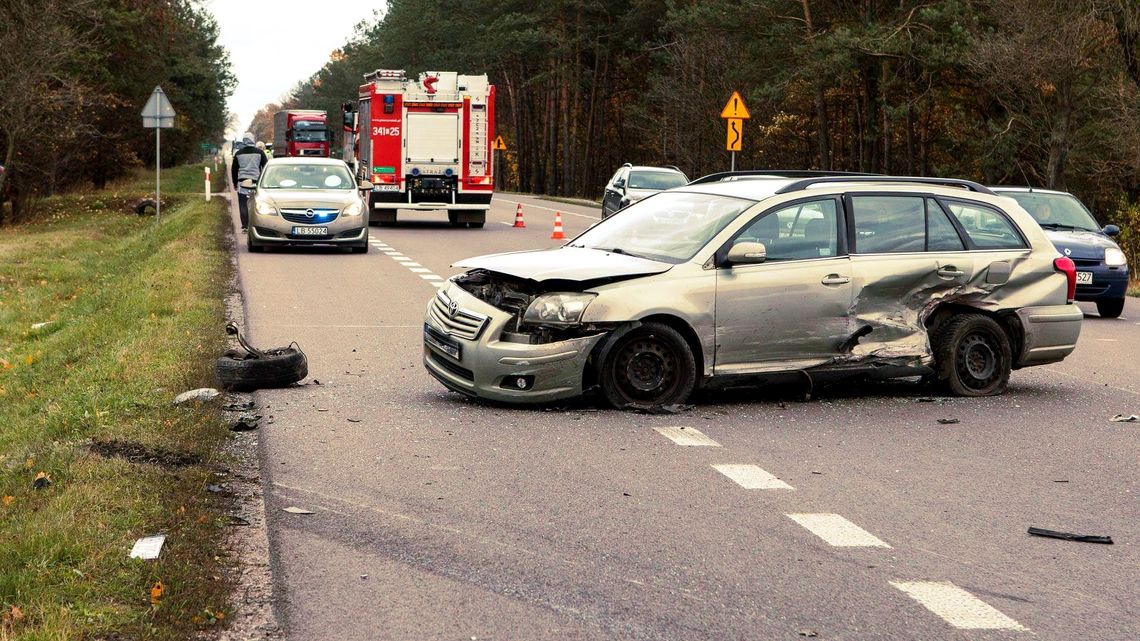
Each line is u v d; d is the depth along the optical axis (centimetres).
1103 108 3538
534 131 8562
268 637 477
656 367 950
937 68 4188
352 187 2561
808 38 4534
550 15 7069
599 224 1079
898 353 1015
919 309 1026
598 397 970
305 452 793
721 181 1115
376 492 700
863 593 550
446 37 7925
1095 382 1162
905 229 1034
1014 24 3584
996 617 523
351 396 991
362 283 1895
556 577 561
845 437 884
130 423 816
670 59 5931
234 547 584
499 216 4128
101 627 458
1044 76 3628
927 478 769
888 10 4519
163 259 2134
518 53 7225
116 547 546
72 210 4741
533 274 930
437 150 3325
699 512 676
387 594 532
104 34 4775
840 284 993
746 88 5369
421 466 764
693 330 952
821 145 4988
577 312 922
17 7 3994
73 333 1433
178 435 783
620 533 633
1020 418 972
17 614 462
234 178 2983
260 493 689
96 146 5528
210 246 2414
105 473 677
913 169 5581
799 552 609
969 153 4706
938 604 538
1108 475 788
